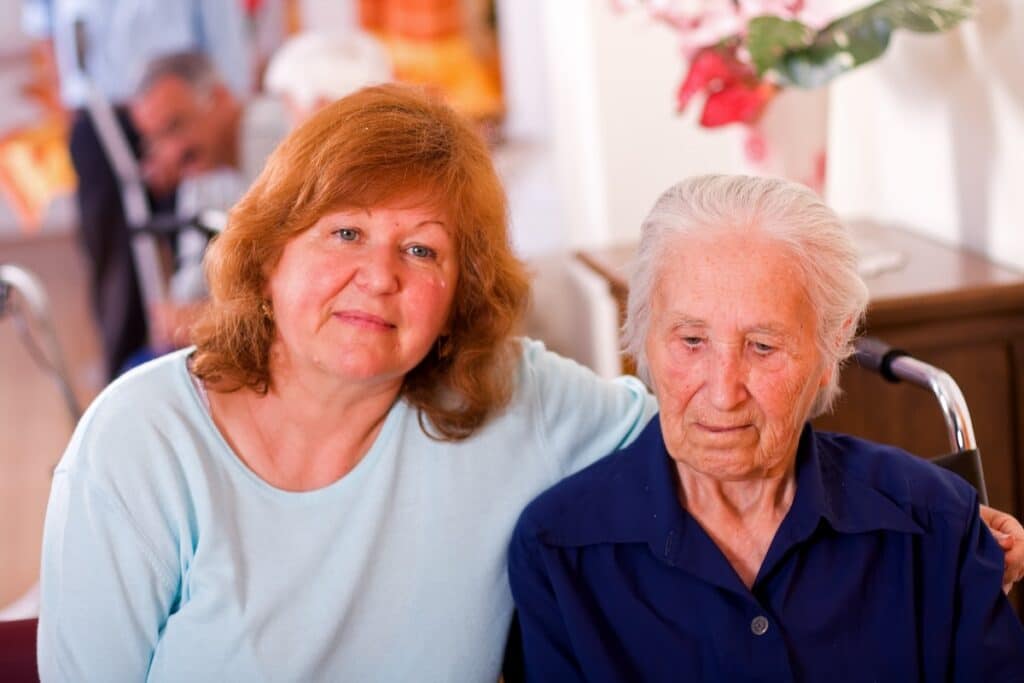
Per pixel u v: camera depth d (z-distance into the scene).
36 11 4.52
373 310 1.27
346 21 5.07
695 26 2.01
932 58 2.32
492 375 1.42
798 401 1.26
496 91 5.31
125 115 4.03
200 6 4.23
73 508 1.28
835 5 2.49
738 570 1.34
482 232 1.34
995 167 2.16
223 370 1.34
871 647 1.32
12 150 5.17
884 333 1.99
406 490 1.38
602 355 3.45
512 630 1.43
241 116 4.13
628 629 1.33
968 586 1.33
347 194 1.25
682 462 1.30
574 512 1.35
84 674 1.30
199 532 1.30
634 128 2.97
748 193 1.25
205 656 1.31
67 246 6.39
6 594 3.15
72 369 4.81
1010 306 2.00
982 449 2.04
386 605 1.37
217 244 1.34
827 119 2.13
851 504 1.33
